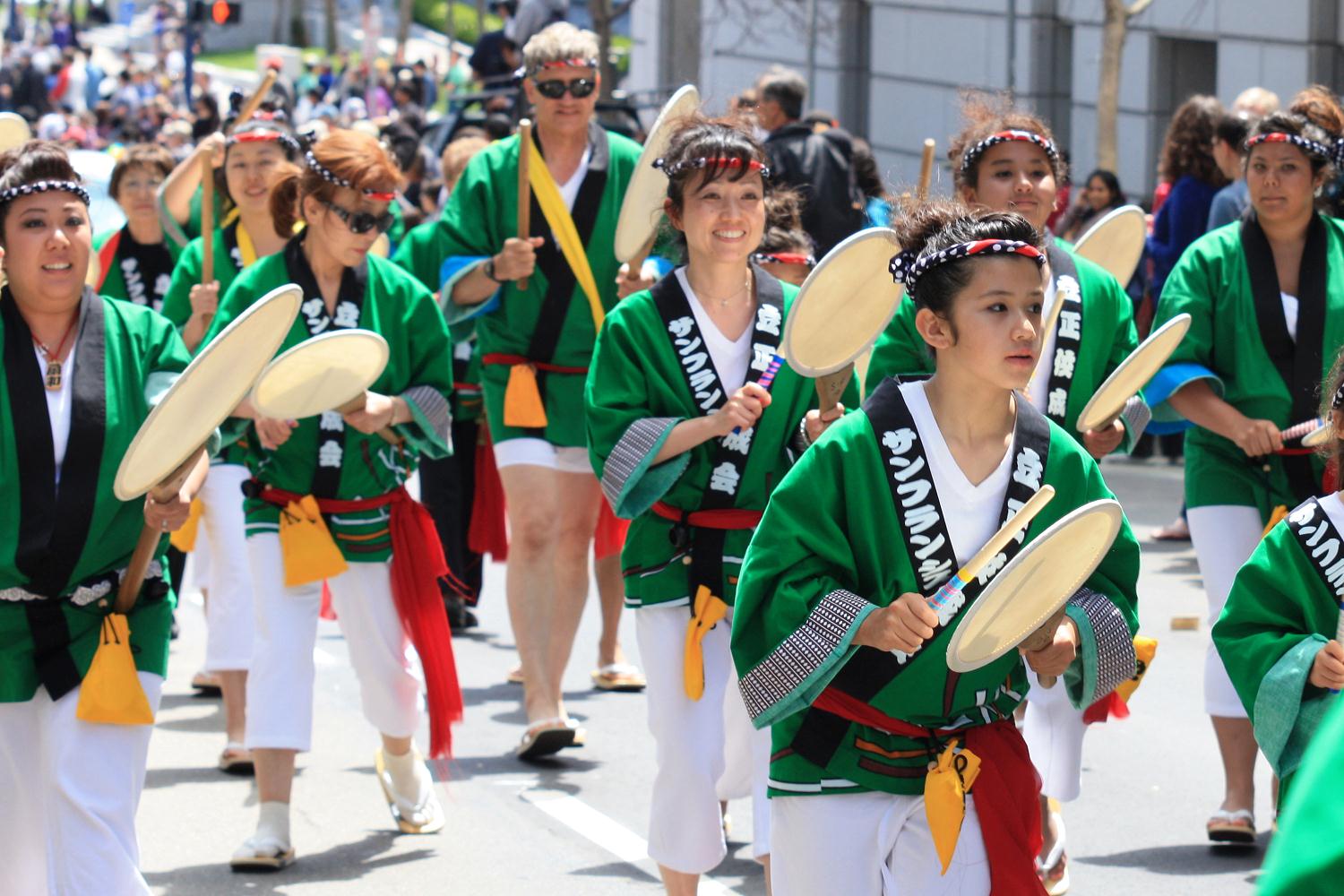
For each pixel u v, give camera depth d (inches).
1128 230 329.4
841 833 194.7
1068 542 178.2
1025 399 195.6
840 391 246.7
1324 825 91.1
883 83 1159.0
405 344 296.4
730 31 1274.6
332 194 286.8
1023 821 192.7
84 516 228.5
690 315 257.1
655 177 318.7
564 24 363.3
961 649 179.6
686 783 251.8
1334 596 205.5
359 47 2775.6
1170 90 926.4
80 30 3053.6
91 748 226.8
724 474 253.1
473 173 360.8
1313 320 296.0
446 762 314.8
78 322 232.8
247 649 338.6
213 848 301.1
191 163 396.5
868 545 190.4
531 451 351.6
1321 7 802.8
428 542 298.2
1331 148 292.4
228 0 1362.0
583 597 357.4
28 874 238.2
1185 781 334.6
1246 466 296.5
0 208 228.1
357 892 279.9
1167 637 442.0
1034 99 998.4
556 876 286.8
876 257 234.7
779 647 190.2
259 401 271.6
